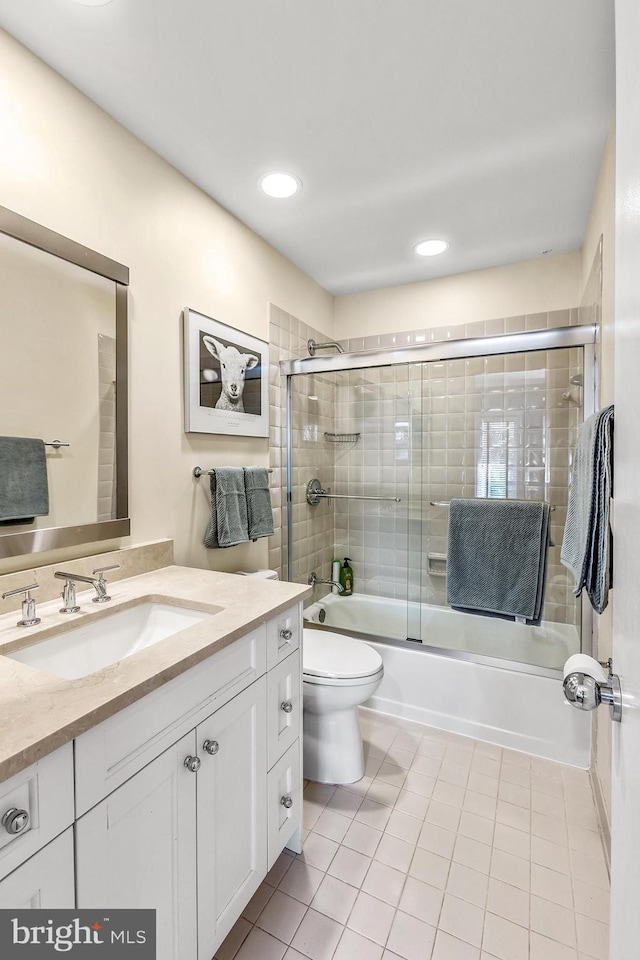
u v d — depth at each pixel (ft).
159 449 5.38
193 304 5.88
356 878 4.35
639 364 1.62
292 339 8.28
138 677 2.64
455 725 6.81
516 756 6.29
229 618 3.64
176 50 3.95
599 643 5.74
